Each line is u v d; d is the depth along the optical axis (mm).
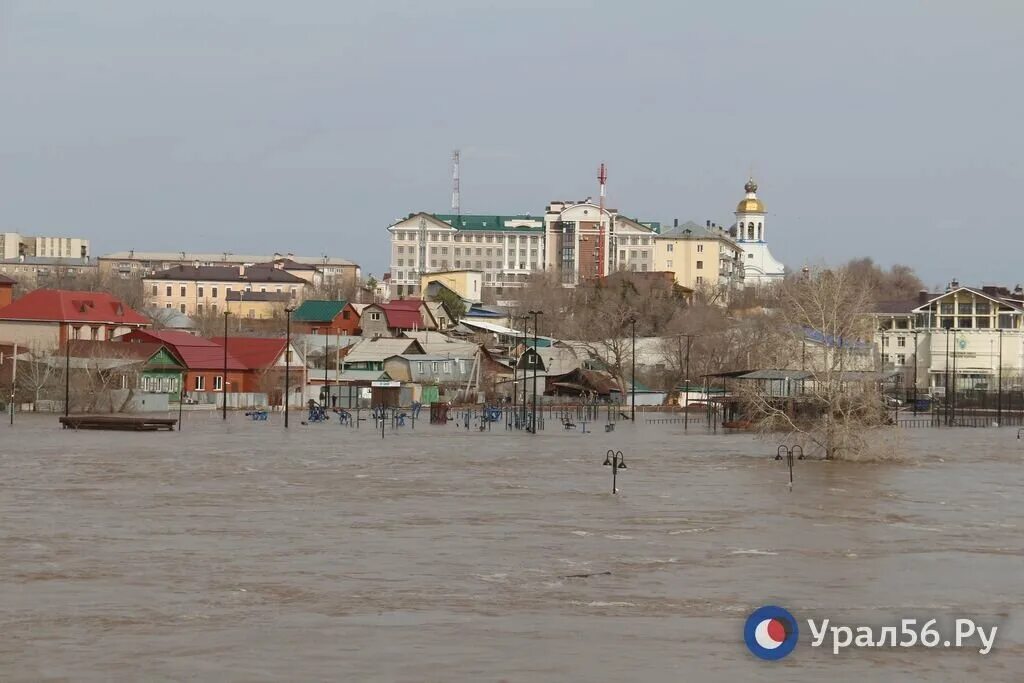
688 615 39375
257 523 56250
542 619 38500
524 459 90312
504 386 199125
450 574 44969
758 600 41625
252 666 33281
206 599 40562
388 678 32438
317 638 35969
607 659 34375
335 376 189500
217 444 102688
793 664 34406
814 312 95125
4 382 157750
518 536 53375
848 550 51375
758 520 59312
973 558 49938
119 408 157875
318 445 102500
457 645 35438
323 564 46500
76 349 168375
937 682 33219
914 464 90938
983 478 81000
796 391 111625
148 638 35812
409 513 60000
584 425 132250
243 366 181125
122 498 64562
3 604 39625
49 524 55344
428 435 118875
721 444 108312
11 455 89688
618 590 42750
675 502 65438
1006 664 34844
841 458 92938
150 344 171875
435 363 196500
